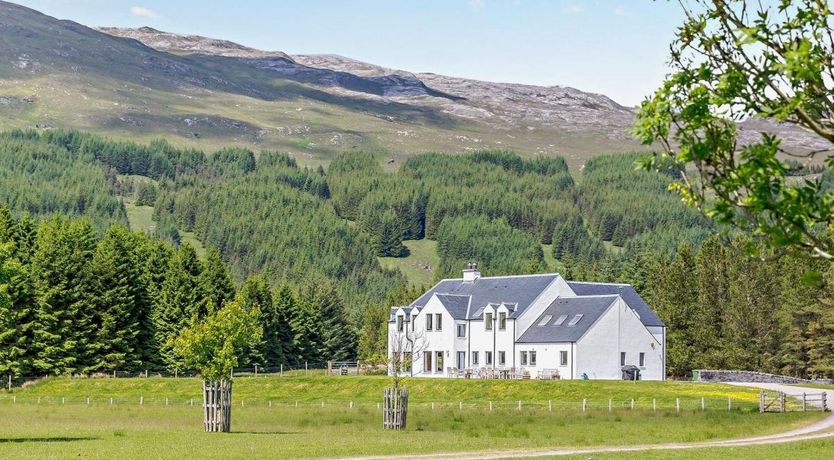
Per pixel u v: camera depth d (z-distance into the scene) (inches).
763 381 4160.9
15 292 4271.7
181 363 4845.0
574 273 7116.1
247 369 5472.4
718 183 629.9
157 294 5167.3
